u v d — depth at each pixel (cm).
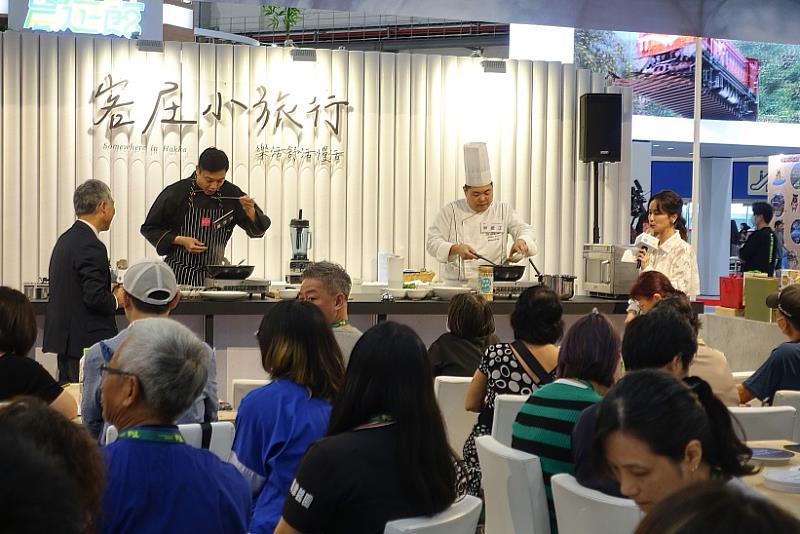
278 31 1345
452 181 853
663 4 511
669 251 657
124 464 207
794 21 526
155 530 205
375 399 223
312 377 282
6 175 782
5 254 785
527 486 283
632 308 634
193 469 212
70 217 794
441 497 221
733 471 184
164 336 218
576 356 305
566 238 873
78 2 802
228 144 812
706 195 1578
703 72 1293
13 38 779
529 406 308
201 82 806
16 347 325
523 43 963
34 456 92
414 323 667
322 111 828
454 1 502
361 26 1347
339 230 837
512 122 858
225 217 662
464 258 682
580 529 250
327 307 403
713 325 765
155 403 213
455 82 848
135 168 798
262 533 270
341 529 221
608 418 172
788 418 361
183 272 658
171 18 934
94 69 791
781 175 1176
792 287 429
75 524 92
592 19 530
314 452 222
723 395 385
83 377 341
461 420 440
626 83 1262
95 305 530
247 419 280
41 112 786
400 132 842
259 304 614
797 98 1339
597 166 845
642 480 170
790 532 89
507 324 668
